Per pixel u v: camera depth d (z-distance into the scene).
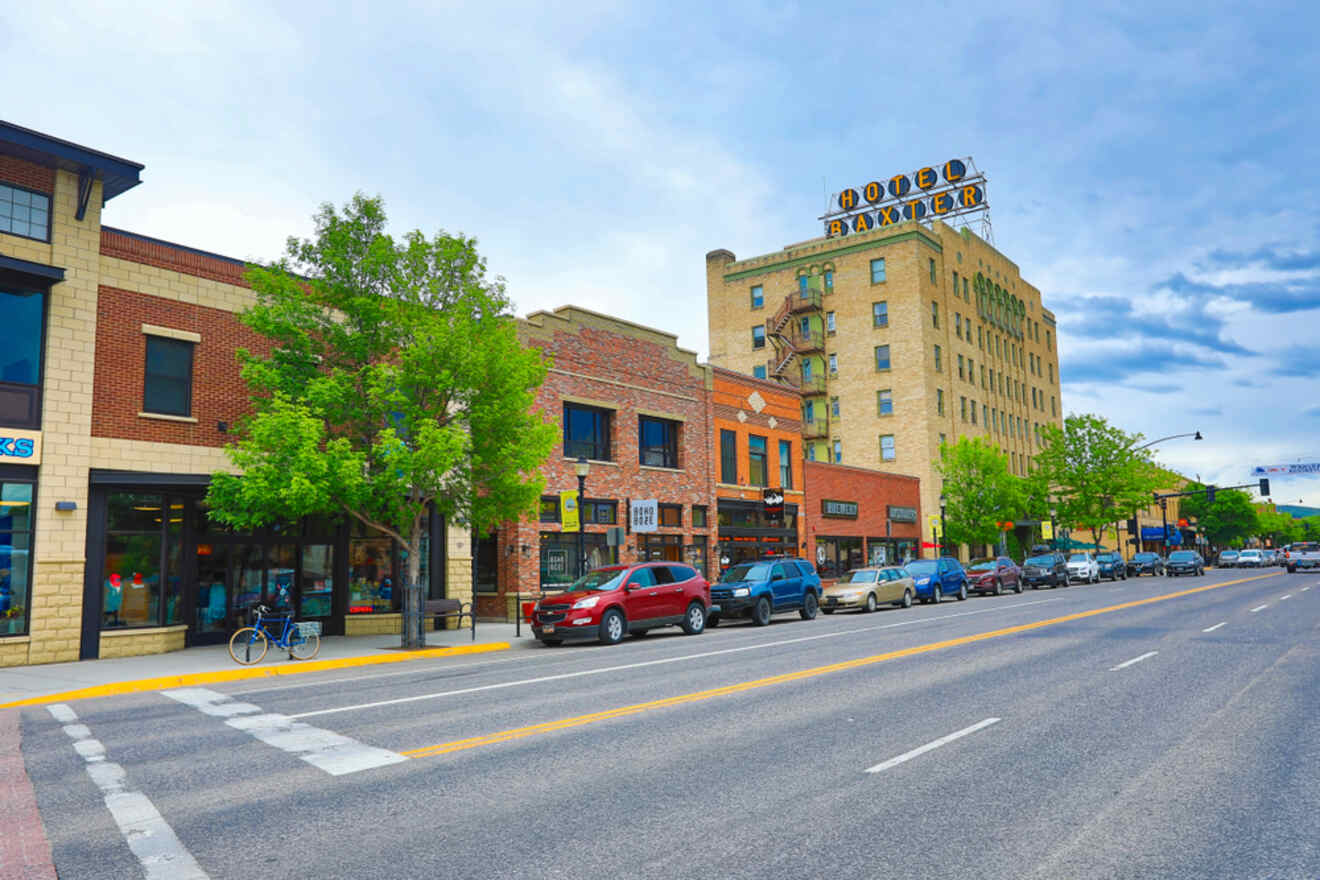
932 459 53.34
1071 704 10.02
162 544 19.03
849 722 9.20
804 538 39.78
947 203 62.28
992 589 37.91
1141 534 89.62
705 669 13.99
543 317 28.61
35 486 17.14
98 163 17.84
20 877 5.25
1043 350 74.44
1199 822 5.80
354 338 19.28
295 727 9.84
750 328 61.94
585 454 29.86
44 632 16.84
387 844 5.68
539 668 15.09
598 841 5.62
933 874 4.95
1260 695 10.41
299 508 17.64
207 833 6.02
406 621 19.22
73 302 17.78
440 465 18.25
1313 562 55.72
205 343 19.81
